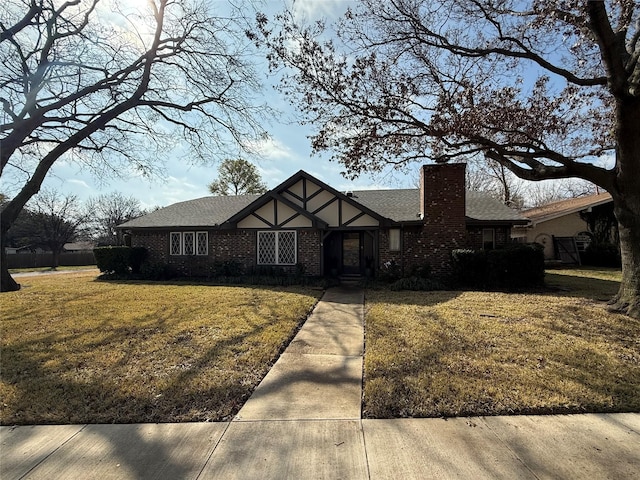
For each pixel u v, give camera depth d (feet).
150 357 16.56
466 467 8.61
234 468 8.67
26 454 9.36
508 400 11.89
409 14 27.61
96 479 8.34
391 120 28.89
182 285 43.39
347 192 58.75
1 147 37.58
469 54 27.68
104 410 11.65
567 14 21.99
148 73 43.11
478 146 30.42
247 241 50.65
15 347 18.13
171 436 10.16
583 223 71.26
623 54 23.63
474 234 47.01
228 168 128.98
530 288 36.52
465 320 22.66
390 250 45.98
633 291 23.95
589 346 17.26
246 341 18.88
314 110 29.84
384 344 18.19
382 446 9.53
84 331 21.09
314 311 28.04
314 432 10.29
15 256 111.86
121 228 55.01
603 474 8.30
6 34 35.94
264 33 27.45
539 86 27.94
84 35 40.19
